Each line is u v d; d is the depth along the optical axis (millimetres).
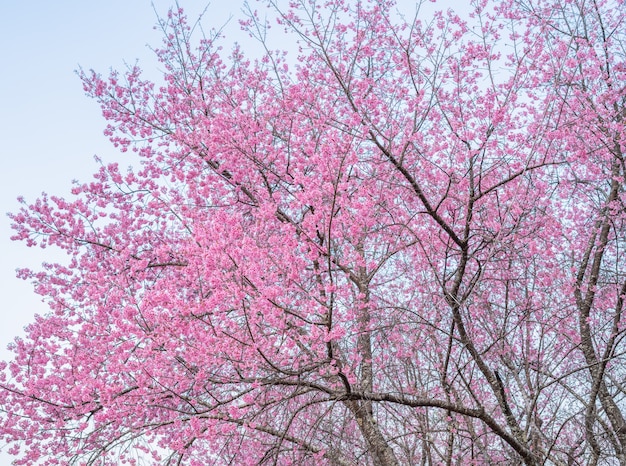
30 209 8859
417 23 8938
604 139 8641
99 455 6852
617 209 8703
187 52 10016
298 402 8234
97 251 9070
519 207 7461
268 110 9211
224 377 6543
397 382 7715
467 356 8484
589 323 8492
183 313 6152
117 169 9172
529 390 7941
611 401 8281
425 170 8695
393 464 7227
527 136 8359
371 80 8633
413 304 8922
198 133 9117
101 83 9945
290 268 6773
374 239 8953
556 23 9508
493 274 8484
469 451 8266
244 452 8430
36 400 7773
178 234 9180
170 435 8250
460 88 8836
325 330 6105
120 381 7160
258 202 8281
